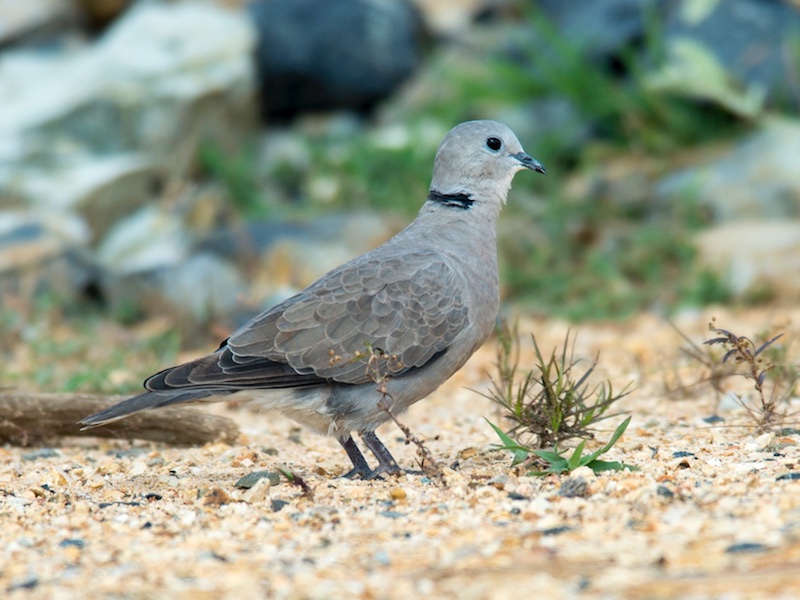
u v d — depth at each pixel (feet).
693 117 77.46
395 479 31.63
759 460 30.99
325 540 25.32
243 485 31.83
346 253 67.92
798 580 20.84
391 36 88.22
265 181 82.17
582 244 71.10
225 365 31.99
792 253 63.57
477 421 41.68
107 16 92.84
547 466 31.78
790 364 41.01
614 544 23.62
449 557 23.50
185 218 73.26
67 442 39.55
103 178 73.67
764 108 75.46
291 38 86.74
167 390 31.40
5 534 26.91
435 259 33.94
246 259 67.87
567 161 79.15
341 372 32.42
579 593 21.02
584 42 80.84
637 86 77.77
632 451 33.78
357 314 32.76
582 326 60.75
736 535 23.50
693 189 69.92
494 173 35.53
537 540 24.22
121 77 80.07
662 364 47.55
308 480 32.68
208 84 80.74
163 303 65.41
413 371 33.24
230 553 24.61
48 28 89.25
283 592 21.91
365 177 77.46
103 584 22.75
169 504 29.50
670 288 64.64
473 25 92.89
